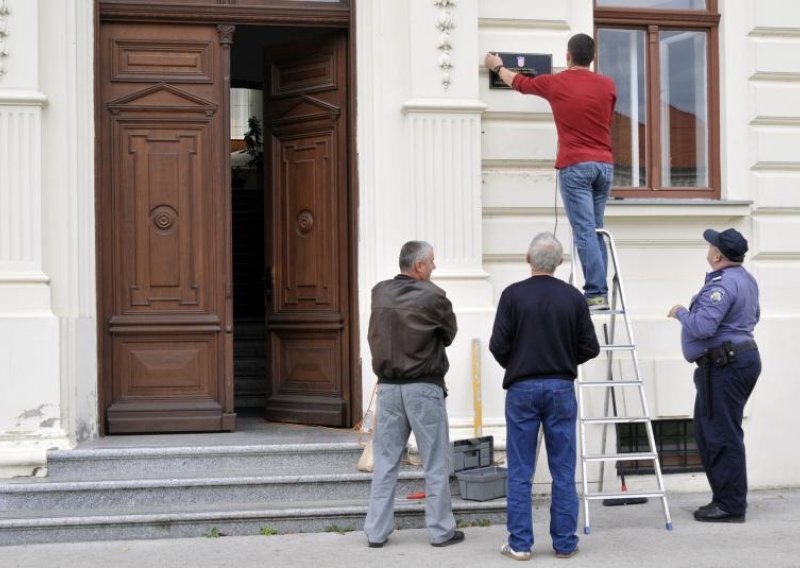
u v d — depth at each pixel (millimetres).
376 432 6852
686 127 9109
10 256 7668
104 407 8305
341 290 8625
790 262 8969
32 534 6887
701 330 7426
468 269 8133
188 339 8453
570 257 8453
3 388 7547
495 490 7488
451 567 6277
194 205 8492
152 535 6984
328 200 8680
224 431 8445
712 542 6914
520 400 6484
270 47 9008
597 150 7633
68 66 7914
